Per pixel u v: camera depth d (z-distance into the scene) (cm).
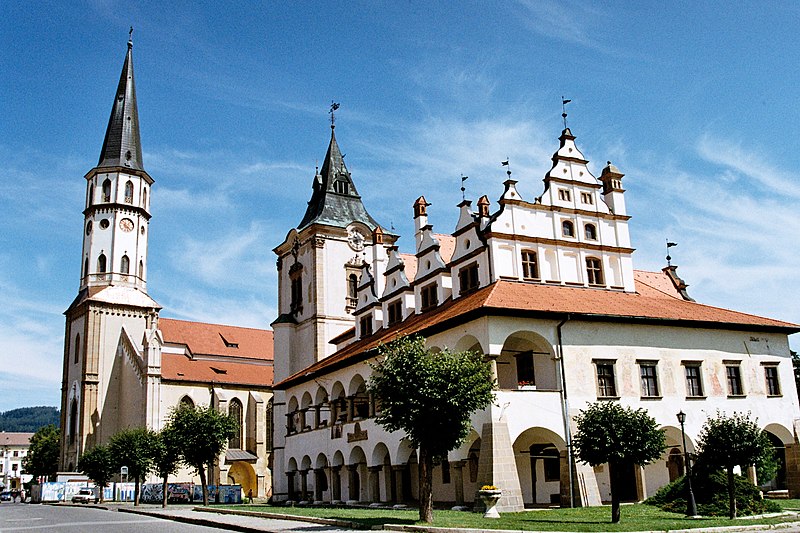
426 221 5528
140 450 7250
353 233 7762
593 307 4341
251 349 10750
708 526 2742
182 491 8212
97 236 9919
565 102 5212
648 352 4375
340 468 5569
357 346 5853
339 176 8081
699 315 4669
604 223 5112
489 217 4856
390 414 3275
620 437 3044
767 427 4684
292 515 3675
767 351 4809
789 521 2912
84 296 9681
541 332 4084
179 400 9244
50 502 8569
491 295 4128
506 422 3822
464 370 3291
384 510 4128
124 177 10144
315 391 6062
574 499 3878
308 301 7550
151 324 9812
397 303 5688
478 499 3703
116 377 9475
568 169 5084
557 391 4019
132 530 3180
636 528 2697
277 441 7325
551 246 4825
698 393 4500
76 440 9275
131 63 10894
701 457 3294
